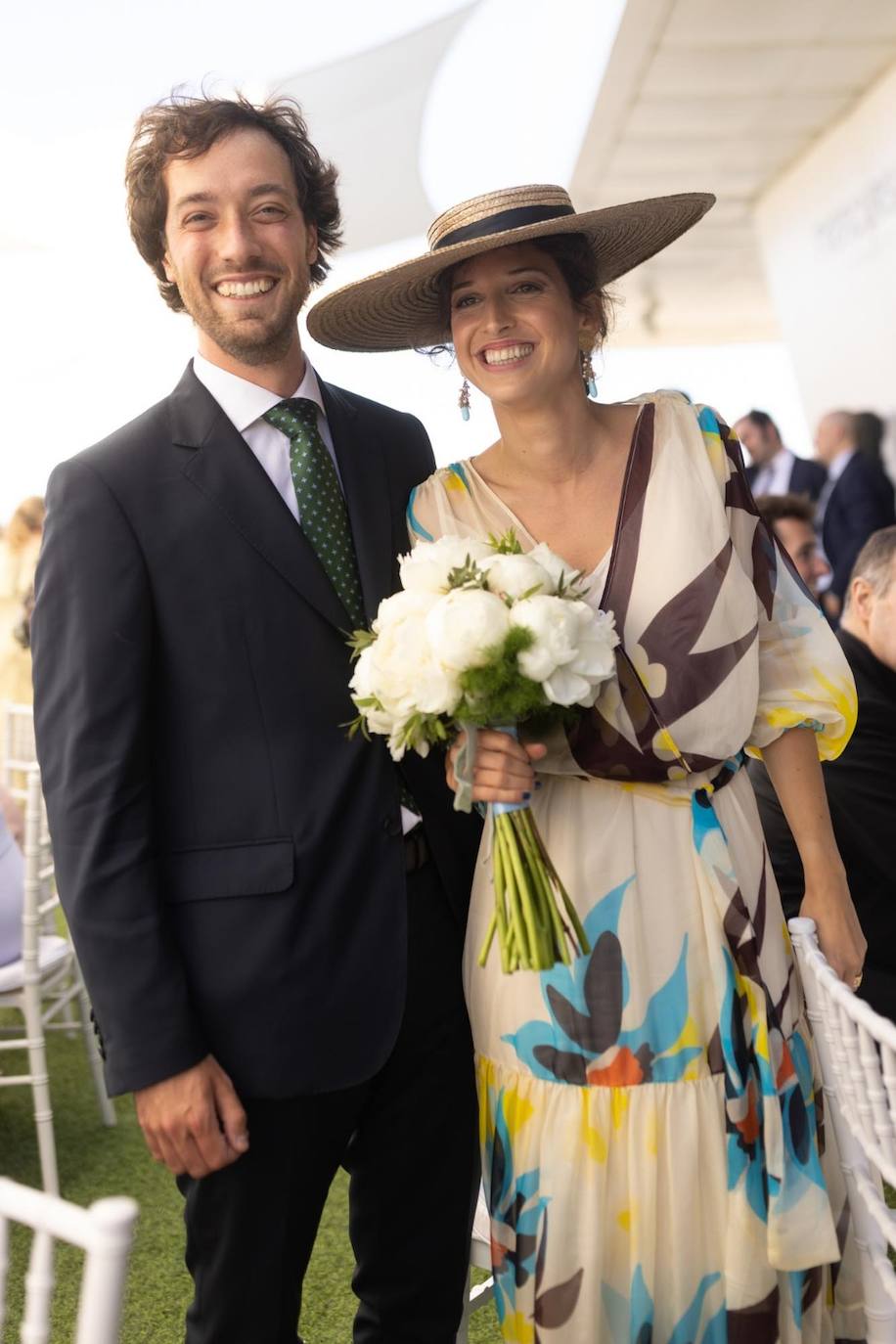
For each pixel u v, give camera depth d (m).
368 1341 1.80
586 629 1.45
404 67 6.30
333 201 1.91
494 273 1.67
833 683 1.71
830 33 5.80
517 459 1.72
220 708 1.59
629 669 1.57
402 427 1.96
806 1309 1.56
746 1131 1.54
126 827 1.52
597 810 1.59
